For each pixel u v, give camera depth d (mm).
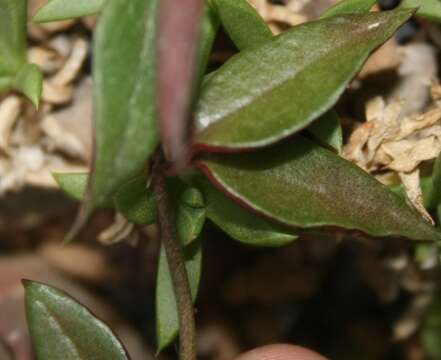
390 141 310
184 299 281
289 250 411
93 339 291
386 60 327
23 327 414
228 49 326
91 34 344
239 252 415
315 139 289
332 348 435
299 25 278
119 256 417
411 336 403
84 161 358
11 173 357
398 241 354
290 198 279
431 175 309
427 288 366
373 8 325
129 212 286
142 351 426
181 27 237
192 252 298
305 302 428
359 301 424
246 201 275
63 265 420
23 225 403
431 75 335
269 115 272
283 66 276
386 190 282
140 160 254
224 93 274
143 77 255
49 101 346
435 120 309
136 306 430
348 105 331
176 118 237
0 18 316
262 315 430
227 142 270
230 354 429
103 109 252
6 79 323
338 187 281
